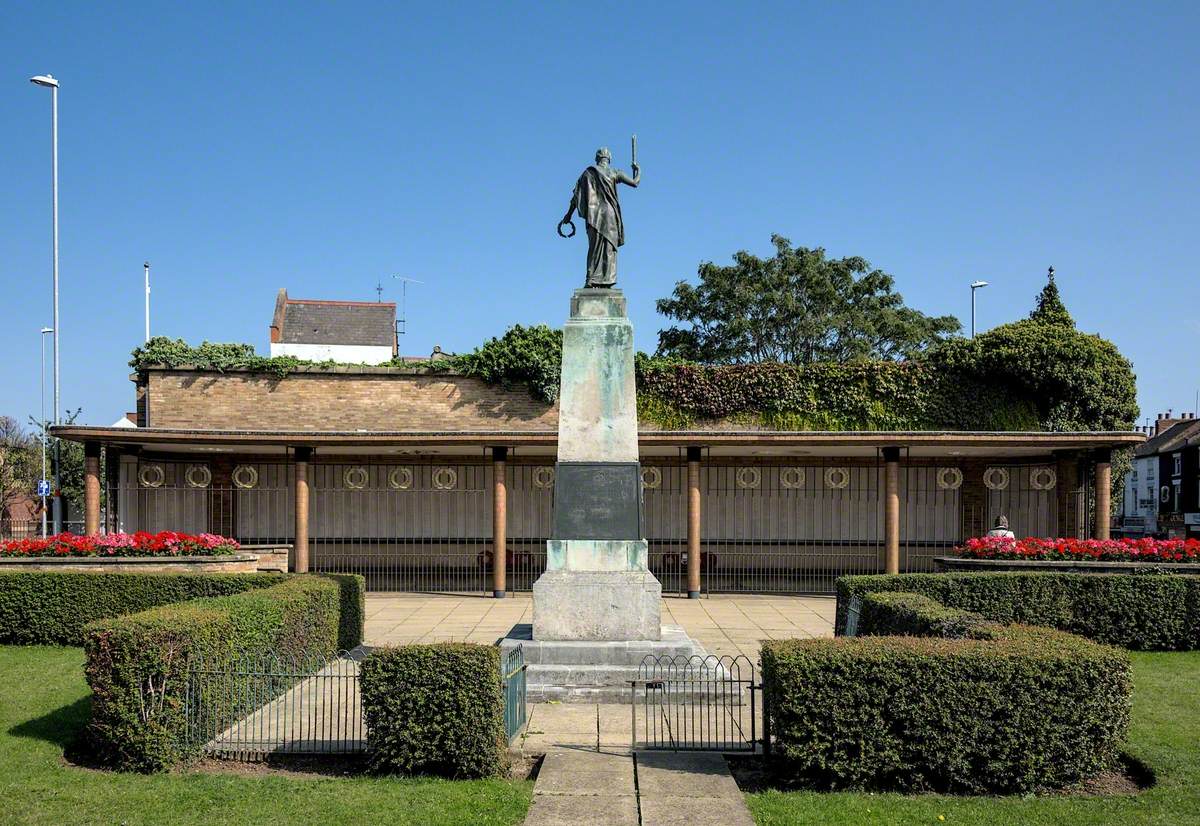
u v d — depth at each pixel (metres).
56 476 27.50
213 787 7.69
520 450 23.84
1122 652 7.98
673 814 6.95
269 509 25.95
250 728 9.38
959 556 17.36
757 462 26.36
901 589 14.62
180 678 8.46
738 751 8.58
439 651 8.09
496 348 24.33
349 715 9.95
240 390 24.28
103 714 8.20
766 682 8.24
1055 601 14.46
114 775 8.07
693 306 43.06
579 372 11.92
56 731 9.33
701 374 24.70
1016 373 24.44
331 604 13.30
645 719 9.82
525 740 9.00
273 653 10.08
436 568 26.06
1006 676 7.65
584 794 7.40
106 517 22.16
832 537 26.14
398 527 26.12
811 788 7.74
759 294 42.09
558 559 11.64
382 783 7.81
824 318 41.19
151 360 24.12
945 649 7.80
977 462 26.05
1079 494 22.47
